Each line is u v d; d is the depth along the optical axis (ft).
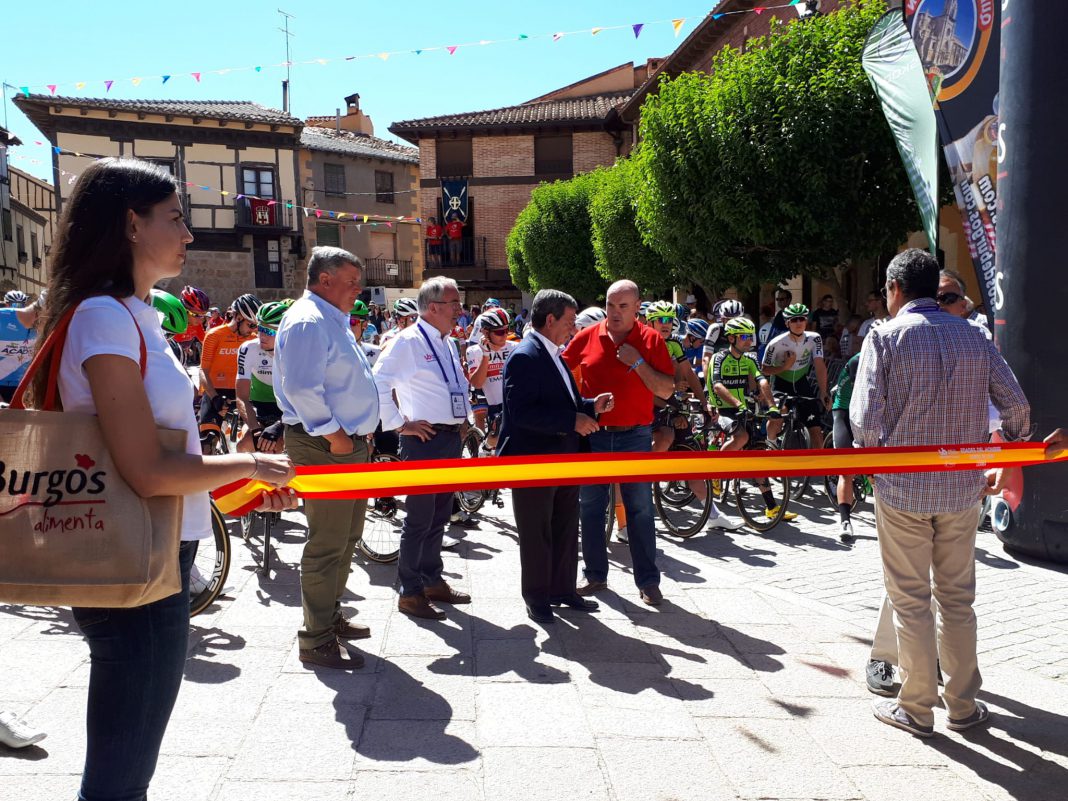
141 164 6.17
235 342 25.76
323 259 13.16
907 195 40.29
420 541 15.74
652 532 16.99
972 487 10.77
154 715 6.05
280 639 14.37
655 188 48.34
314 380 12.47
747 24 71.05
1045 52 18.49
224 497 7.07
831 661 13.84
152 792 9.39
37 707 11.43
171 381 6.09
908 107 21.21
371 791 9.54
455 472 9.57
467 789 9.64
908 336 10.89
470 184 127.85
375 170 139.23
